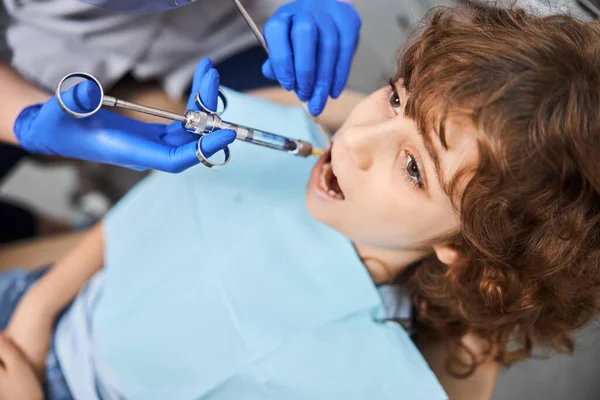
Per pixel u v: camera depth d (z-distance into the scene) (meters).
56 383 0.90
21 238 1.18
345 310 0.77
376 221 0.67
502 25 0.58
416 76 0.57
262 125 0.89
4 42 0.99
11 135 0.87
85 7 0.91
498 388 0.88
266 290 0.80
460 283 0.72
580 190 0.57
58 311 0.93
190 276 0.86
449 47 0.56
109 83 1.01
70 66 0.96
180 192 0.91
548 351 0.83
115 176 1.33
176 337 0.83
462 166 0.55
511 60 0.52
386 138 0.59
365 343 0.75
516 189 0.55
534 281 0.66
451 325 0.82
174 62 1.03
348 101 0.94
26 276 0.99
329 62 0.74
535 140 0.52
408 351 0.75
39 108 0.69
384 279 0.80
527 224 0.59
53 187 1.41
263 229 0.84
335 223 0.72
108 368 0.86
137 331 0.86
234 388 0.77
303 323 0.77
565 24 0.59
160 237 0.91
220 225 0.87
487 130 0.52
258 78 1.08
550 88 0.51
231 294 0.81
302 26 0.70
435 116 0.54
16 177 1.40
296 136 0.89
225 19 1.02
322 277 0.79
